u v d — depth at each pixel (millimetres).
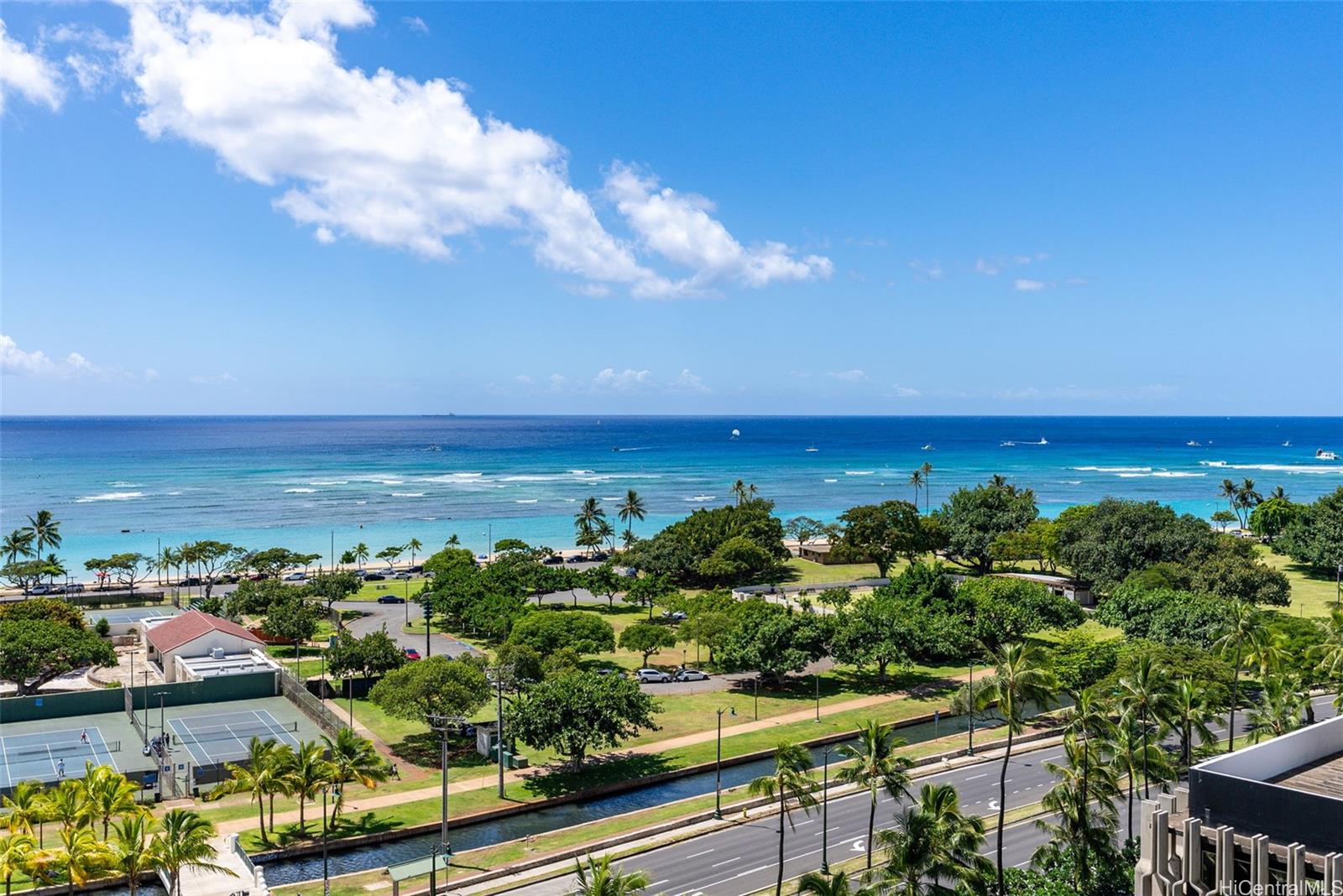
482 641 139500
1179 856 38469
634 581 164875
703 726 100062
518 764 88125
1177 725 75375
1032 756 90312
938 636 120562
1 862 55312
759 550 178625
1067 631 135750
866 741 60062
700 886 63031
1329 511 176750
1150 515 166500
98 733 97000
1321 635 104062
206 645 121125
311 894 62438
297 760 72375
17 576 180250
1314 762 43562
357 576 184750
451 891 63062
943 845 50406
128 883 64125
